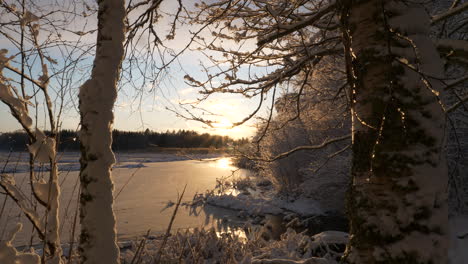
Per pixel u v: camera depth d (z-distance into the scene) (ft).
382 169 7.75
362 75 8.34
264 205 49.90
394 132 7.72
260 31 15.31
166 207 47.21
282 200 54.19
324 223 41.57
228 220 40.98
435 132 7.67
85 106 7.00
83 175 6.89
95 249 6.67
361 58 8.36
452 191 30.78
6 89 6.47
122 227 35.99
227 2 14.60
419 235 7.27
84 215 6.81
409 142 7.59
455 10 10.30
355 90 8.66
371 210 7.80
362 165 8.20
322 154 47.21
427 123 7.67
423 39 8.05
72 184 40.14
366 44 8.24
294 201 53.52
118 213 43.27
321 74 20.16
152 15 12.59
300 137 54.39
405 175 7.51
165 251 16.34
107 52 7.35
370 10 8.27
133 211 44.50
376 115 8.00
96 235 6.72
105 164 6.98
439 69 7.98
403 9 8.07
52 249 6.75
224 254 18.02
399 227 7.39
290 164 55.77
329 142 15.94
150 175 86.63
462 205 30.25
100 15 7.51
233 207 49.90
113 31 7.43
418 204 7.36
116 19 7.52
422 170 7.49
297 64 14.69
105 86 7.15
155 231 33.81
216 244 19.47
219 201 52.11
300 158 55.11
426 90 7.75
